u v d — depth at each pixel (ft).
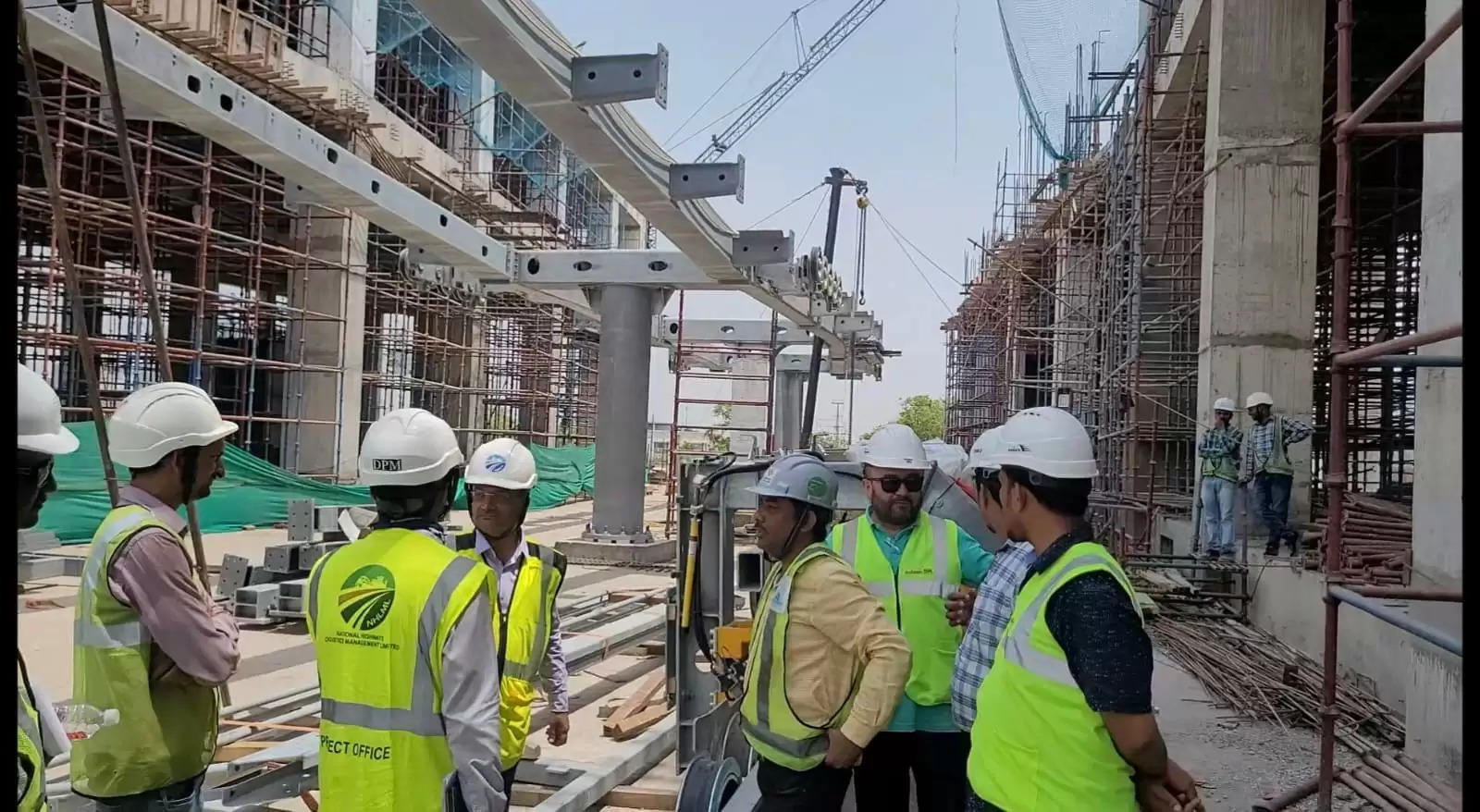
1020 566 11.24
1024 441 8.28
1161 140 53.52
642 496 47.34
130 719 8.27
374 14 66.54
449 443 8.95
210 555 39.40
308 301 59.98
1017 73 47.32
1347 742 20.01
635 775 17.93
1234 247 38.04
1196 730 21.61
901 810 13.08
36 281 48.14
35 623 28.07
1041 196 80.02
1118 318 53.31
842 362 75.00
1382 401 52.60
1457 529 17.52
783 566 10.69
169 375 11.84
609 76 23.52
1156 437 50.37
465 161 77.51
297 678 24.08
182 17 38.93
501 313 79.87
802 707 10.07
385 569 8.48
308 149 26.27
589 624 30.81
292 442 61.93
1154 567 36.19
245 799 13.29
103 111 23.48
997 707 8.13
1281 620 29.71
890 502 13.23
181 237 55.67
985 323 103.86
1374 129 14.85
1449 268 18.03
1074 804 7.51
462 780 8.14
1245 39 38.11
